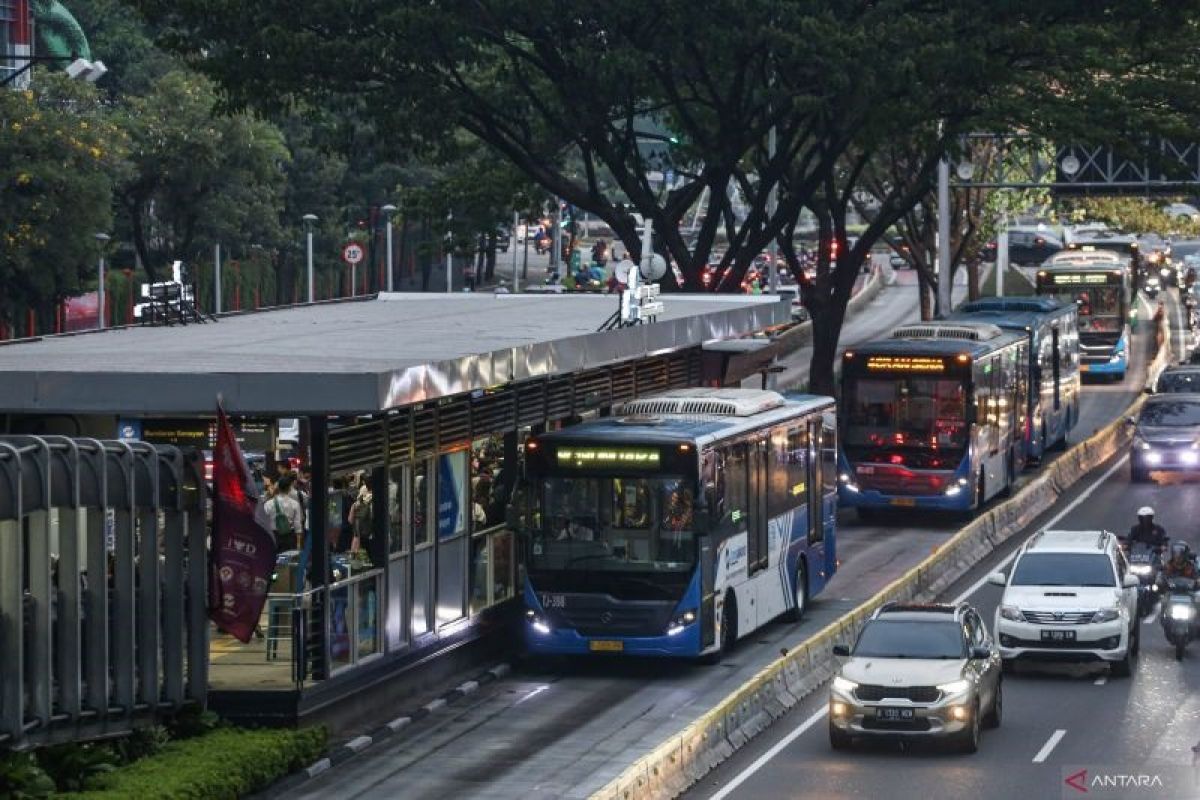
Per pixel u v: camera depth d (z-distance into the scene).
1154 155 94.94
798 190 92.00
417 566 50.25
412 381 44.47
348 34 84.25
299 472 52.19
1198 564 60.75
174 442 48.91
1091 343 137.25
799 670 51.09
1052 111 91.19
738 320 72.38
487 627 54.91
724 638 54.81
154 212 154.38
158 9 85.06
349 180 186.38
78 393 42.78
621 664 54.97
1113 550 56.28
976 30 84.62
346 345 52.22
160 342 53.06
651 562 52.19
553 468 52.66
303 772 41.69
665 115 103.88
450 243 107.06
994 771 42.50
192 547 42.38
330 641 45.16
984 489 82.44
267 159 149.25
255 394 42.53
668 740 42.41
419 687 50.22
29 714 37.50
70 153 119.25
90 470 39.12
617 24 83.62
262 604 42.25
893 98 84.81
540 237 178.12
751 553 56.91
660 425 54.31
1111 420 120.06
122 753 39.88
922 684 43.97
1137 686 52.41
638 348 61.16
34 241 117.81
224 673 44.84
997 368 85.06
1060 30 85.62
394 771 42.44
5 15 144.75
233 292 155.88
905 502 79.62
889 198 103.12
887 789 40.84
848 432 80.31
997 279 178.38
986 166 133.50
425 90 84.69
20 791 35.62
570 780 41.53
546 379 58.84
